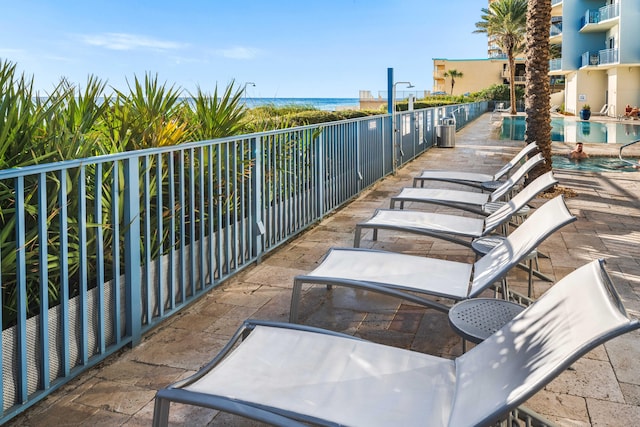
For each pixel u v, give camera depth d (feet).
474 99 163.94
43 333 8.11
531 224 9.98
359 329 10.97
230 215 14.26
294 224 17.95
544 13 25.17
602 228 18.76
